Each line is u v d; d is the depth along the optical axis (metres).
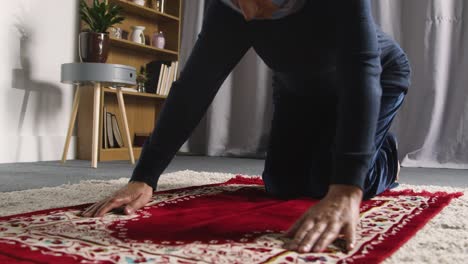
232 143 4.05
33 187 1.78
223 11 1.21
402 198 1.55
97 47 2.85
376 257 0.83
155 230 1.02
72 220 1.10
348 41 1.01
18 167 2.56
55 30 3.16
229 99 4.04
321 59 1.29
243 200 1.50
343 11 1.03
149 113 3.92
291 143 1.60
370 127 0.98
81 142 3.23
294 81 1.47
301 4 1.08
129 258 0.80
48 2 3.09
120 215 1.17
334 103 1.56
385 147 1.61
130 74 2.90
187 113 1.26
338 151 0.99
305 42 1.22
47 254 0.81
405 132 3.57
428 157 3.48
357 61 1.00
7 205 1.30
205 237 0.97
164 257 0.81
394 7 3.57
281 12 1.06
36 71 3.03
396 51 1.53
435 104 3.46
